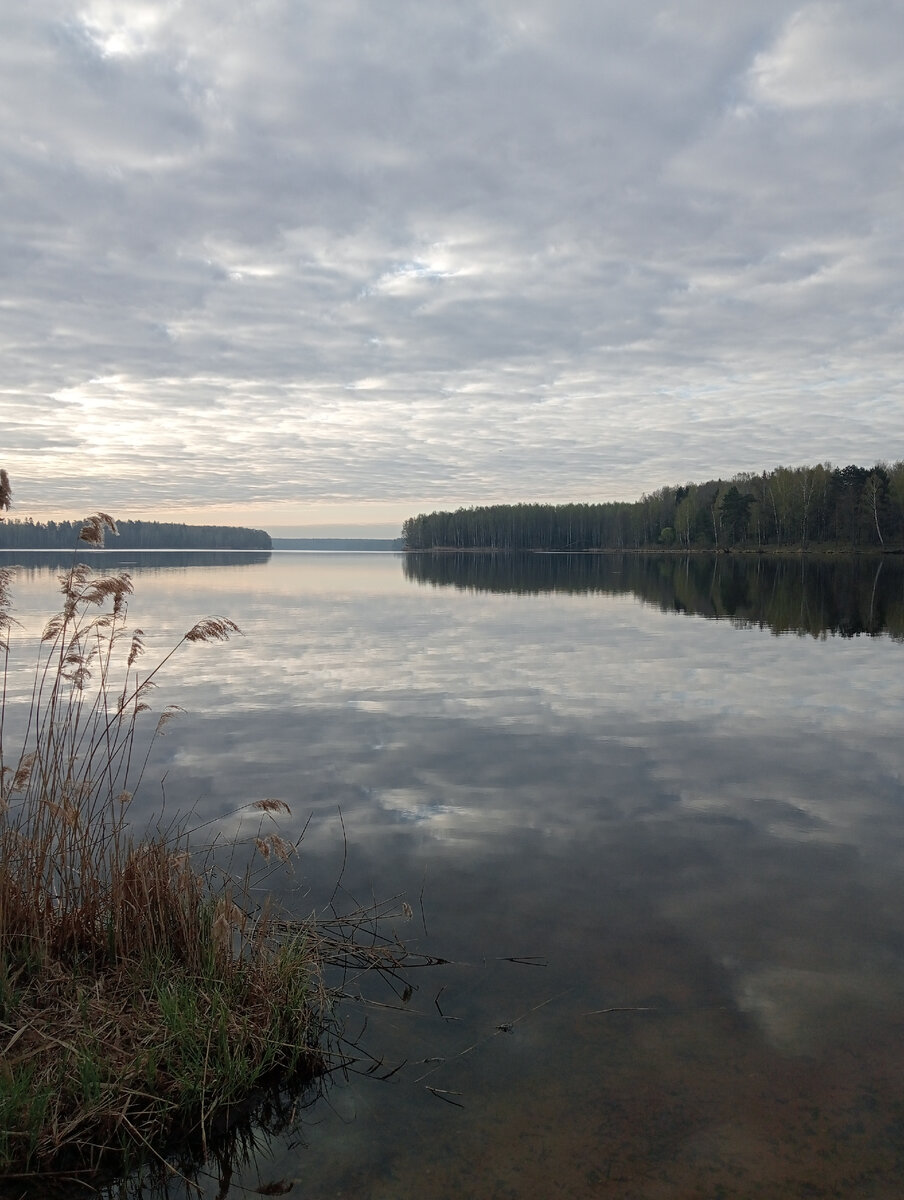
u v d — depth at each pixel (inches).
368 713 396.2
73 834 178.2
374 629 737.0
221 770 302.7
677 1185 112.4
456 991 159.8
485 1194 111.7
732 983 161.2
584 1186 112.6
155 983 154.5
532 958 171.6
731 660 555.5
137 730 360.5
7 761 291.7
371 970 167.9
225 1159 120.6
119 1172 119.3
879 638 670.5
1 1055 133.6
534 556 4389.8
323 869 216.1
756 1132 122.1
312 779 292.5
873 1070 135.3
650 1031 146.3
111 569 1936.5
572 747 334.6
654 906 194.5
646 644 638.5
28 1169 120.0
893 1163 116.0
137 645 200.2
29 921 167.6
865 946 175.3
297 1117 128.6
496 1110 128.0
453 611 911.0
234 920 154.9
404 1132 124.2
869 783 287.6
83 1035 141.2
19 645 598.2
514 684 470.9
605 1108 127.6
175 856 180.9
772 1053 139.9
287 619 816.3
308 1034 147.5
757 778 293.9
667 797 273.7
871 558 2689.5
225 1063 134.5
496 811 259.9
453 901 197.6
